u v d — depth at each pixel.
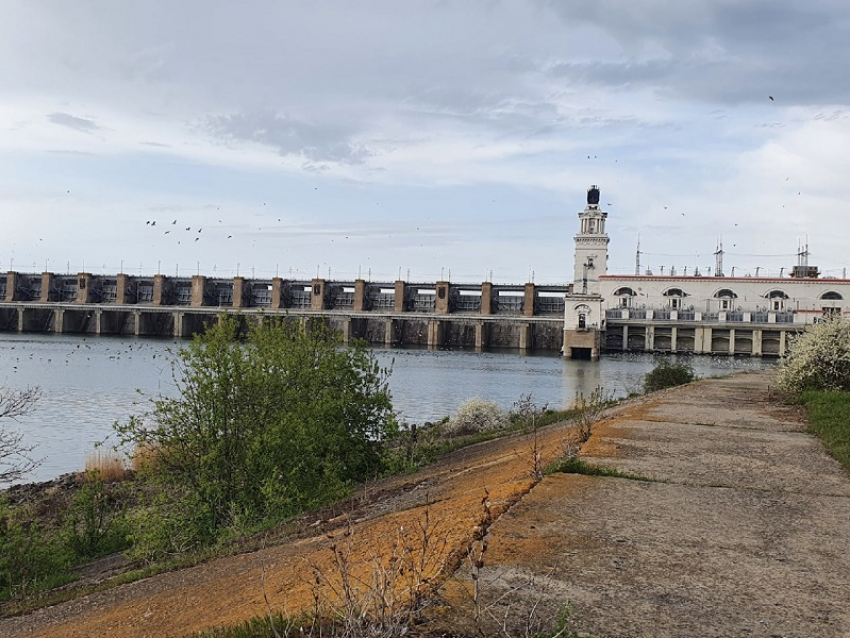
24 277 158.50
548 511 8.91
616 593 6.28
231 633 6.26
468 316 130.88
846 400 20.80
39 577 16.67
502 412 35.12
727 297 122.69
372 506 15.23
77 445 36.44
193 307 141.88
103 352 102.44
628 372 86.31
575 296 112.50
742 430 16.34
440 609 5.79
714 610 5.99
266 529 15.87
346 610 5.37
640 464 12.05
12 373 71.75
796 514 9.07
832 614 5.97
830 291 119.31
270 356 20.08
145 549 16.88
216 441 18.67
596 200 143.88
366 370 22.98
